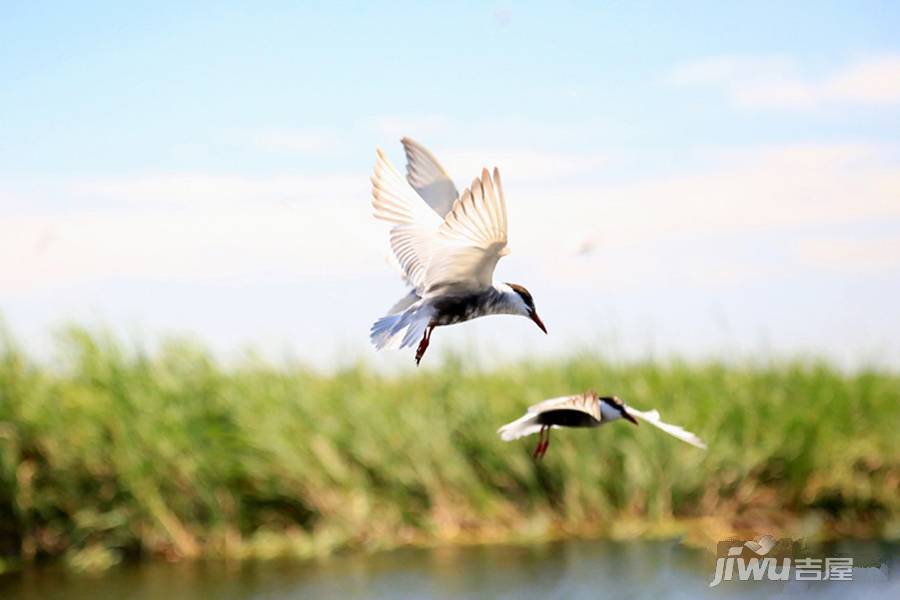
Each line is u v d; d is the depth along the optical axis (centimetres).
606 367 1848
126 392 1619
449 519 1672
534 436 1719
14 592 1436
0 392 1579
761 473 1750
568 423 977
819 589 1438
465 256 809
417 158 876
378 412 1712
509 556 1573
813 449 1741
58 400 1600
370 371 1812
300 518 1639
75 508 1568
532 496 1711
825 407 1803
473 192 755
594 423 969
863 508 1731
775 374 1889
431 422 1720
